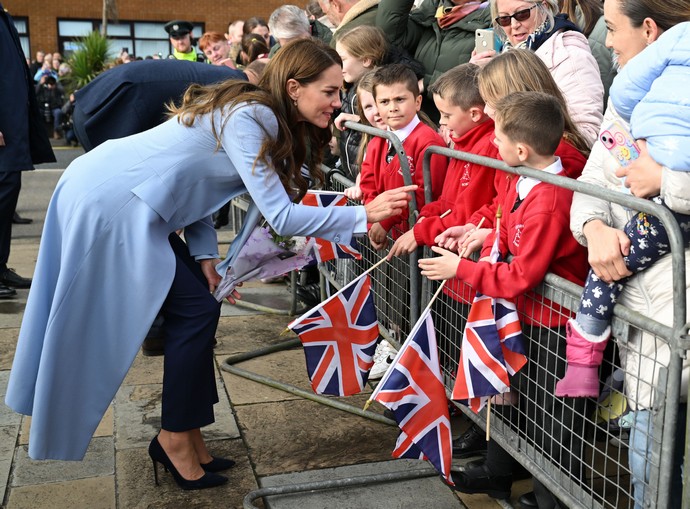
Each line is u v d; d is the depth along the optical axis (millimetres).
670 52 1676
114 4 18078
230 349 3932
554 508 2318
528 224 2094
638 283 1821
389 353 3553
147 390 3414
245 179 2404
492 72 2393
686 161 1612
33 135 4953
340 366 2680
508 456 2500
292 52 2441
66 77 15680
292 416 3197
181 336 2527
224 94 2430
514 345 2168
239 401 3334
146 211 2402
